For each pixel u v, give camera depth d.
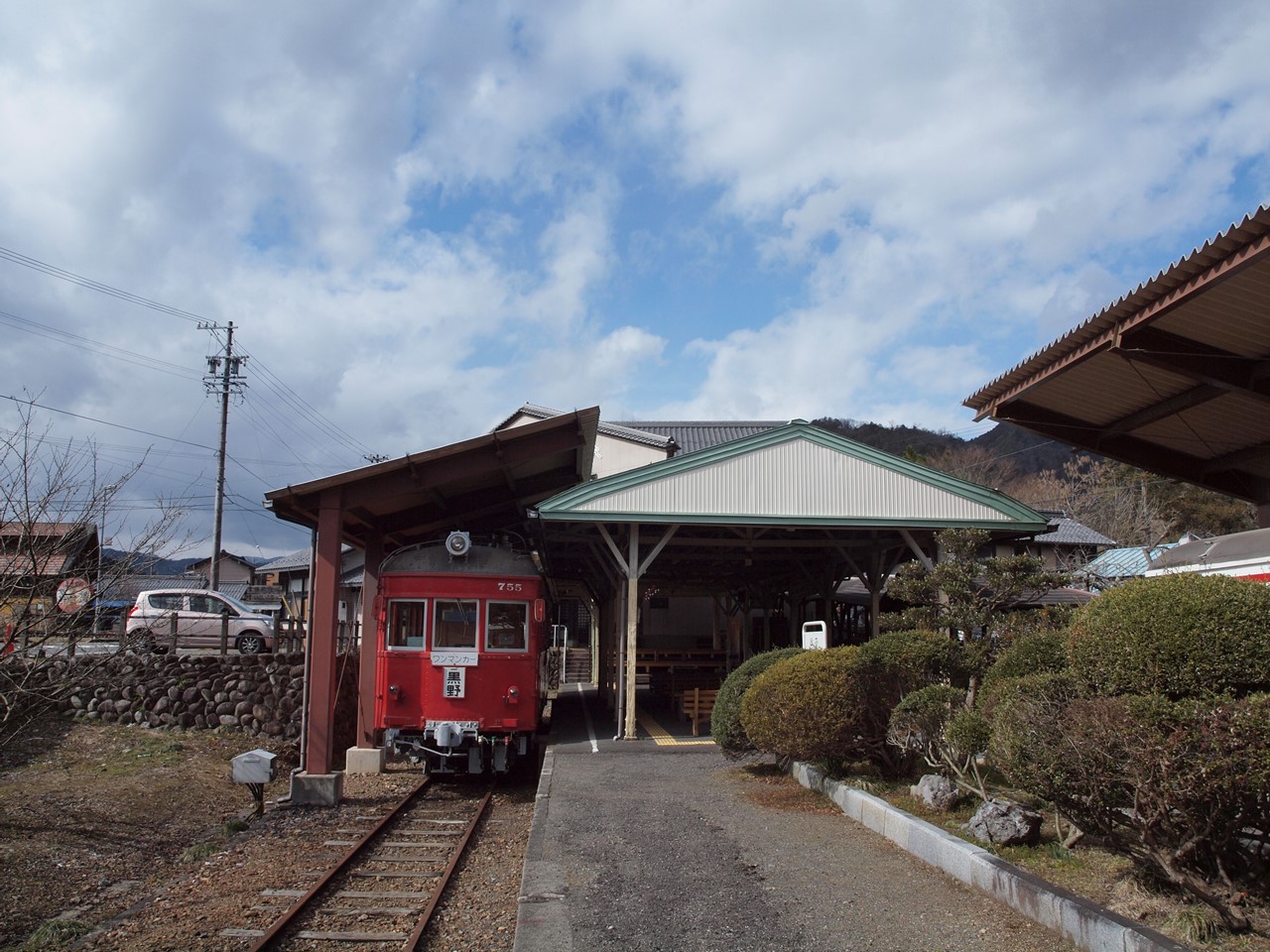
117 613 9.81
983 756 6.88
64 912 6.71
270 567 31.88
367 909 6.12
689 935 4.73
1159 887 4.53
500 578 11.37
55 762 11.58
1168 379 8.36
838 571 16.58
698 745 12.05
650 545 15.59
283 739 13.88
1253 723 3.75
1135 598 4.80
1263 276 6.22
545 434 10.38
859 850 6.30
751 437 12.72
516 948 4.58
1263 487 9.90
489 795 10.62
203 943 5.54
